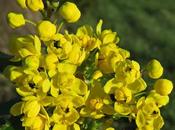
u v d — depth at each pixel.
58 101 0.16
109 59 0.17
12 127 0.17
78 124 0.17
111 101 0.17
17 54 0.17
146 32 0.60
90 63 0.17
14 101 0.18
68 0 0.19
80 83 0.16
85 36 0.17
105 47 0.17
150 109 0.17
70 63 0.17
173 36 0.60
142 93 0.17
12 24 0.18
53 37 0.17
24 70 0.16
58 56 0.17
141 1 0.64
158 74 0.18
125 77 0.17
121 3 0.62
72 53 0.17
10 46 0.17
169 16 0.63
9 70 0.17
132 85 0.17
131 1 0.63
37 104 0.16
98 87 0.17
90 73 0.17
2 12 0.46
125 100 0.17
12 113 0.17
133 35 0.60
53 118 0.16
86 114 0.17
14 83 0.17
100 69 0.17
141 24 0.61
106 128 0.17
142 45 0.58
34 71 0.16
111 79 0.17
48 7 0.18
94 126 0.17
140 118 0.17
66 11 0.18
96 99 0.17
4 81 0.42
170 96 0.43
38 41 0.17
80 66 0.17
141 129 0.17
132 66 0.17
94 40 0.17
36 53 0.17
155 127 0.17
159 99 0.17
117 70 0.17
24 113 0.16
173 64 0.56
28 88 0.16
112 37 0.17
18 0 0.18
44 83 0.16
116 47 0.17
